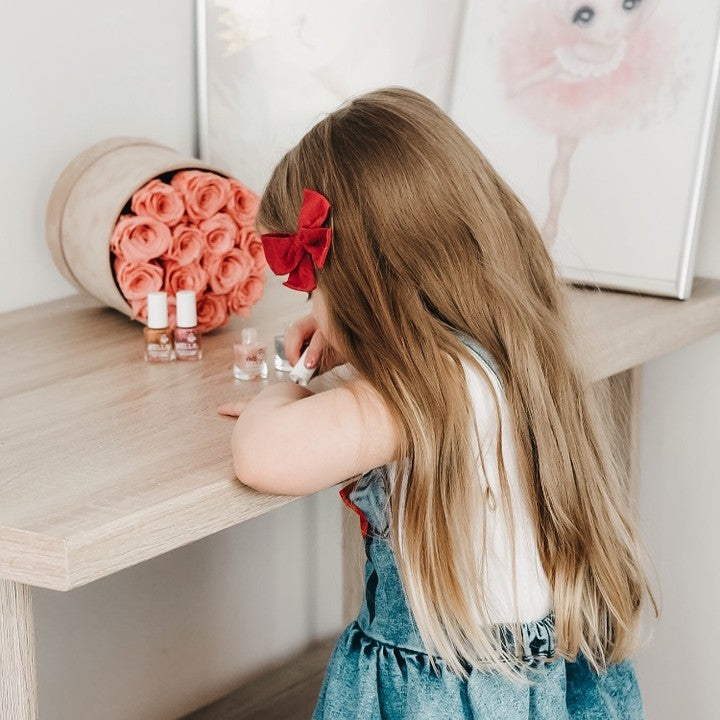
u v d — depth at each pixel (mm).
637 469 1925
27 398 1285
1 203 1609
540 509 1186
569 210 1808
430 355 1124
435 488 1120
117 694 1842
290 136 1944
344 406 1109
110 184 1514
